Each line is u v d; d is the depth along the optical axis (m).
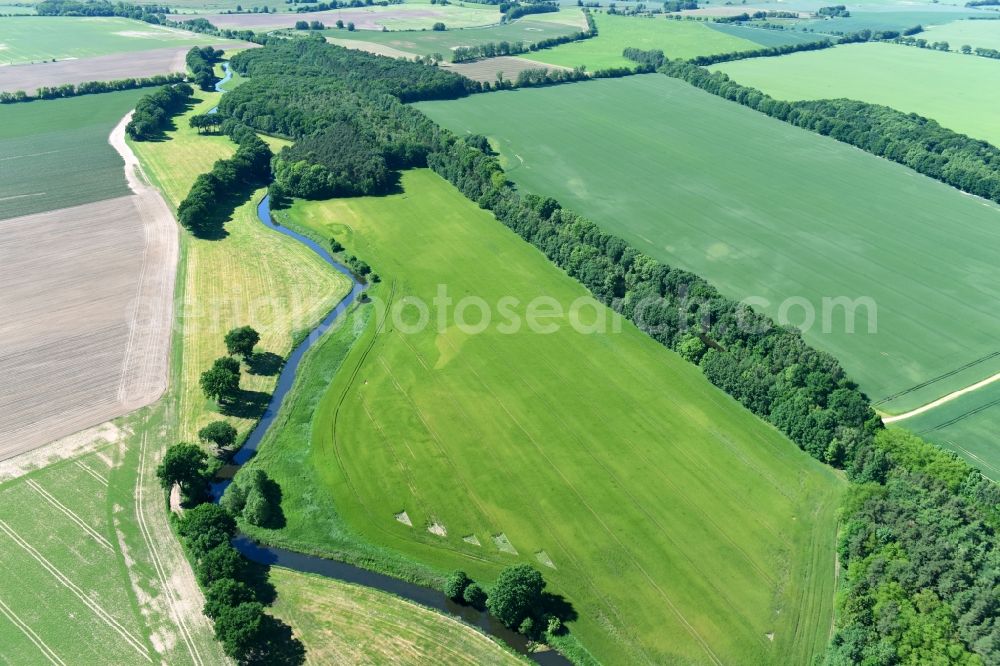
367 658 62.47
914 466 76.69
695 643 64.12
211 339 105.19
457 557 72.94
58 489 78.94
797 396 87.94
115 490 79.06
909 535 66.75
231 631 60.69
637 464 84.19
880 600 62.47
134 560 70.88
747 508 78.12
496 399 94.81
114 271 122.81
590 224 129.62
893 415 91.25
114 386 94.81
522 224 138.50
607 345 106.25
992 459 83.56
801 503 78.62
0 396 91.94
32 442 85.06
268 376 98.56
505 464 84.31
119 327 107.00
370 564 72.12
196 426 88.75
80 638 63.28
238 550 73.44
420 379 98.69
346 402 94.25
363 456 85.50
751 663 62.34
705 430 89.38
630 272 118.19
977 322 112.19
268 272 124.88
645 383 97.94
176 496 78.81
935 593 61.81
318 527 76.06
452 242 137.50
